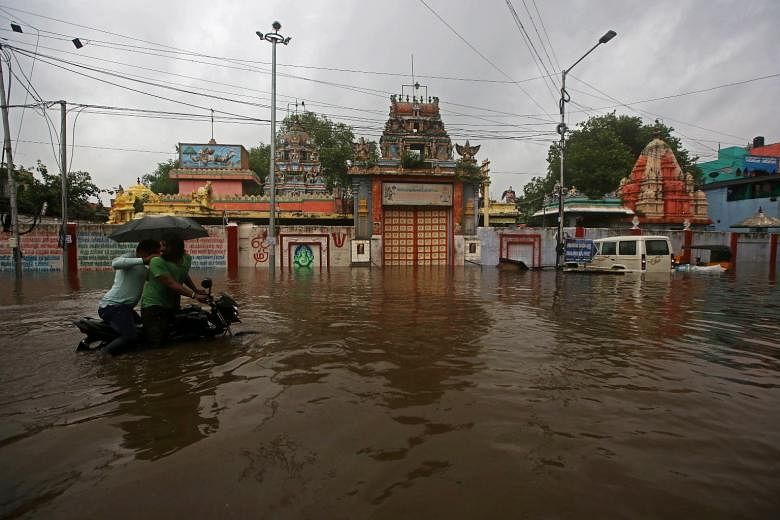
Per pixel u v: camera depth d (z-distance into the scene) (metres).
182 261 5.41
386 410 2.96
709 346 4.80
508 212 32.59
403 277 16.80
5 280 15.92
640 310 7.49
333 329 5.77
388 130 29.20
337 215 27.81
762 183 34.66
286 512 1.83
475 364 4.07
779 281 13.99
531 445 2.45
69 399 3.22
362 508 1.86
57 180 29.73
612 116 41.25
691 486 2.03
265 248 24.58
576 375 3.73
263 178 45.31
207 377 3.72
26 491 2.02
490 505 1.88
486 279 15.42
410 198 26.30
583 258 21.50
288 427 2.69
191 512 1.84
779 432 2.63
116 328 4.68
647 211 30.56
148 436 2.59
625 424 2.73
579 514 1.82
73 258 22.31
